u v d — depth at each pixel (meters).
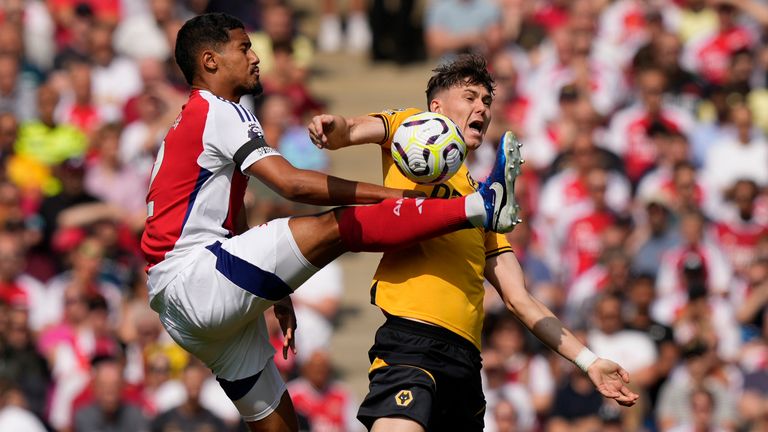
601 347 35.00
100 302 34.78
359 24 54.75
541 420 34.28
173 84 44.06
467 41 49.25
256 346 18.09
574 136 42.12
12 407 32.94
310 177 16.80
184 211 17.38
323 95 49.53
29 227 37.34
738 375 35.28
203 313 17.22
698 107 44.84
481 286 17.72
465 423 17.78
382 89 50.22
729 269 38.12
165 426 32.75
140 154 40.22
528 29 48.44
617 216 39.16
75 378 33.81
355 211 16.73
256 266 16.98
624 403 17.45
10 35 42.97
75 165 38.38
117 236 36.97
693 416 34.22
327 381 35.19
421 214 16.31
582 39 45.53
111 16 45.97
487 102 17.75
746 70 45.38
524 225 38.03
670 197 40.31
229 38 17.86
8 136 39.53
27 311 33.84
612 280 36.50
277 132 41.09
